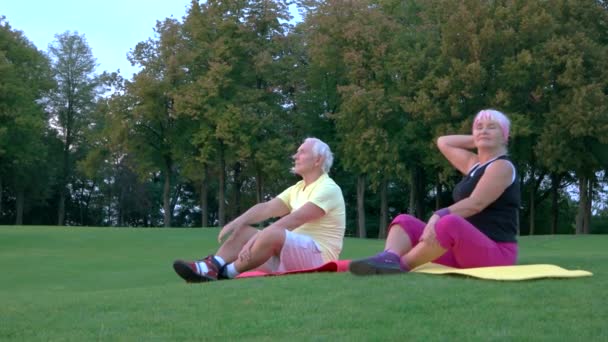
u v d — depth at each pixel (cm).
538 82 4250
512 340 523
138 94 4959
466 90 4088
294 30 5056
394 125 4491
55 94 7069
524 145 4453
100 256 2323
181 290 767
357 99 4234
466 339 528
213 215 8062
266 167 4762
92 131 6025
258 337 559
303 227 948
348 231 6569
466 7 4216
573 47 4138
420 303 641
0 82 5394
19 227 3584
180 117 5050
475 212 809
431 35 4519
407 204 6450
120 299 738
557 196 5266
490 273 750
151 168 5350
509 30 4097
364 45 4491
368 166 4325
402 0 4941
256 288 739
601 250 2412
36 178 6906
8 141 5575
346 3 4562
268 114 4909
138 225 8012
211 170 5712
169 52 5031
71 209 7862
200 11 5047
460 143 927
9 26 5916
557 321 575
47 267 1975
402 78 4416
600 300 642
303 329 575
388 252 796
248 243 904
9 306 758
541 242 2884
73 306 718
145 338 569
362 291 696
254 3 5022
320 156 984
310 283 749
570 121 4078
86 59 7162
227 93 4978
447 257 814
